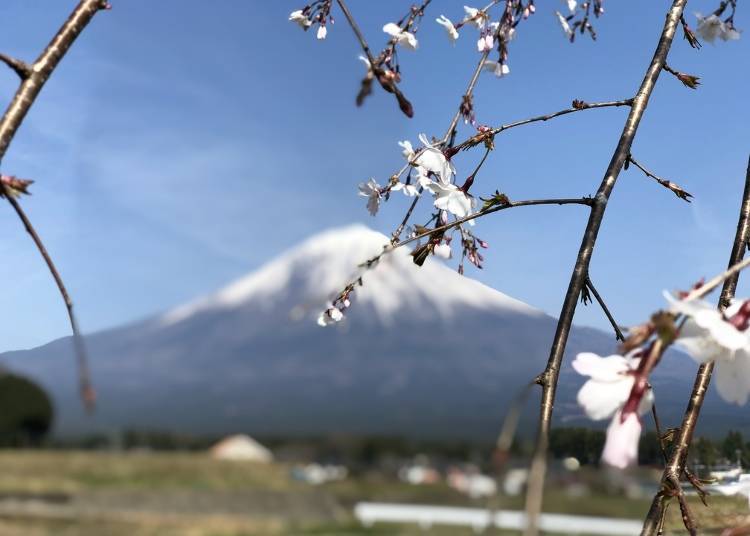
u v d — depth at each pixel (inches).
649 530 49.1
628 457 26.2
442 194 66.8
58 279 36.3
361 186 64.7
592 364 28.0
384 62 65.2
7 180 38.3
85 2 39.3
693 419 52.6
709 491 50.5
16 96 37.4
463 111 67.8
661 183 67.0
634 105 66.8
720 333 26.4
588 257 58.2
